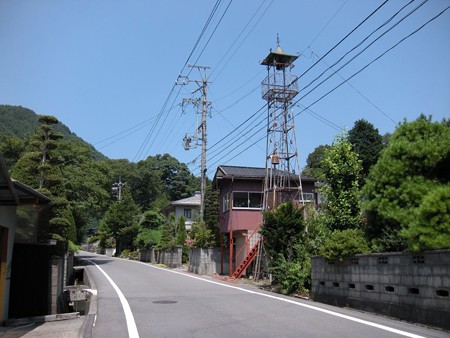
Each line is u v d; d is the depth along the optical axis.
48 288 11.42
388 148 10.28
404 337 7.00
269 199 22.53
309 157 52.34
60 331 8.30
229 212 24.48
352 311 10.09
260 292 14.51
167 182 76.25
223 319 9.05
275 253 16.31
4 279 9.54
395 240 9.55
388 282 9.16
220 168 27.33
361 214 14.21
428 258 8.04
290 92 20.84
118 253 54.97
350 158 14.66
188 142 30.64
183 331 7.82
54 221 14.67
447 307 7.50
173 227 42.28
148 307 10.98
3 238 9.63
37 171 15.56
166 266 33.62
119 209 52.66
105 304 11.63
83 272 24.50
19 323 9.52
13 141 29.12
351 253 10.70
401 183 9.69
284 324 8.35
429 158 9.38
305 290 13.62
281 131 21.19
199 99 30.56
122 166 72.12
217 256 25.41
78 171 31.45
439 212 8.11
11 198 8.84
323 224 15.15
